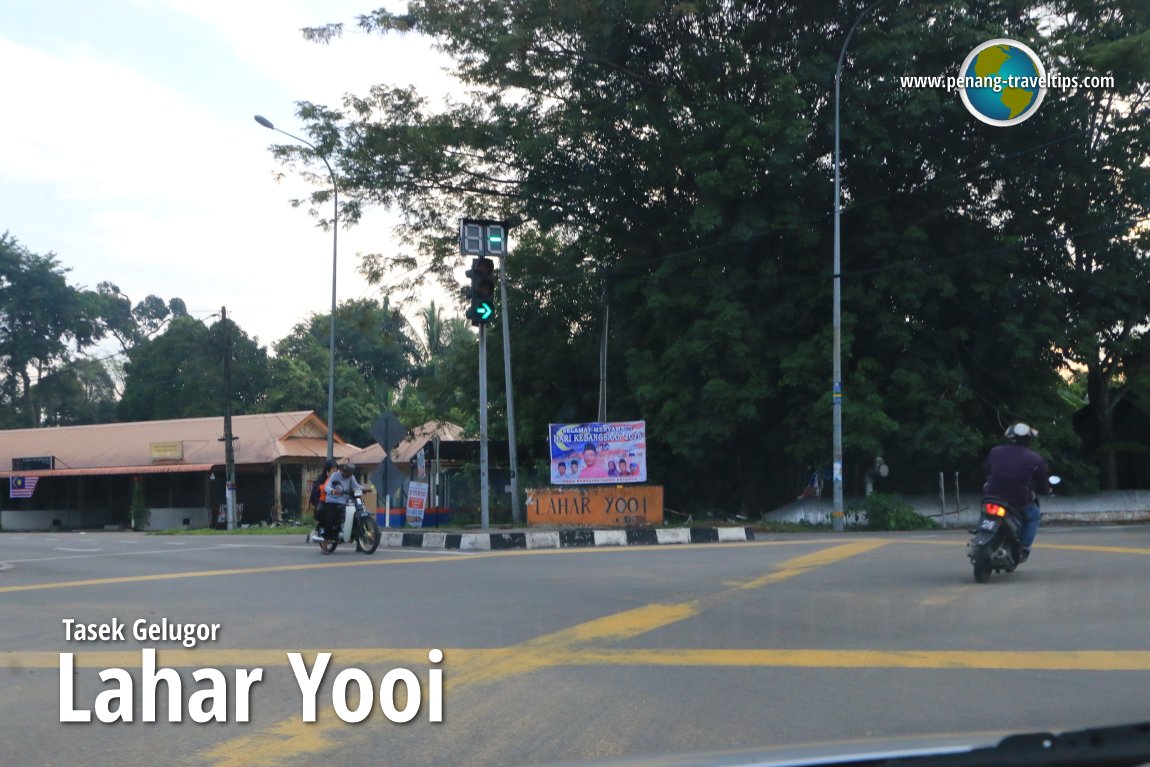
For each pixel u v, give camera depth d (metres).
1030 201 25.59
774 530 24.06
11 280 59.34
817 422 24.61
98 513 47.66
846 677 6.68
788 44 24.48
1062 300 26.09
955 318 26.45
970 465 26.94
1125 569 12.20
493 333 30.77
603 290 27.83
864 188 25.69
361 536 17.22
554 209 26.86
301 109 27.06
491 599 10.56
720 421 24.47
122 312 69.25
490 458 31.16
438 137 25.97
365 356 66.94
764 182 23.72
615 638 8.20
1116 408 31.05
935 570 12.41
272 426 45.19
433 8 24.56
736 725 5.55
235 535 28.38
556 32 24.22
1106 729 2.87
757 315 25.31
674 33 24.48
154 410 57.62
